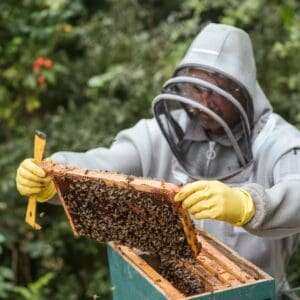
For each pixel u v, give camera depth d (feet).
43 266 22.45
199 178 9.73
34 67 22.21
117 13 23.56
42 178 8.68
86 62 23.67
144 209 7.81
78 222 8.68
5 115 23.04
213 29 9.46
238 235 9.70
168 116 9.85
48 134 22.24
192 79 8.85
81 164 9.75
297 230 8.46
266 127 9.52
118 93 22.98
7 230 21.84
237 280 7.67
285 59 21.21
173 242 7.92
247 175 9.50
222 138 9.52
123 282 8.64
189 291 7.98
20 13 23.26
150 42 22.56
